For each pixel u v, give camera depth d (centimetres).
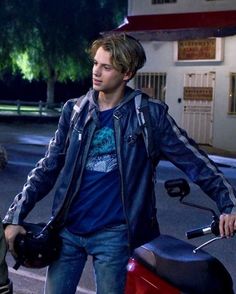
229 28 1908
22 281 613
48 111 3403
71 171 331
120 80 327
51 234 332
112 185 327
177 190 319
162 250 296
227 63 2012
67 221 335
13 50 3134
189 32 1992
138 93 331
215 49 2028
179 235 858
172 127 330
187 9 2045
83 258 340
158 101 332
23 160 1675
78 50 3212
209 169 324
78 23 3209
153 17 2102
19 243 321
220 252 761
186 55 2094
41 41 3161
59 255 337
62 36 3186
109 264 326
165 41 2109
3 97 5050
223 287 285
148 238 329
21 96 5075
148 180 328
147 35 2075
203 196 1148
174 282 285
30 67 3238
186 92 2105
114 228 325
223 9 1984
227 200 313
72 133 333
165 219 952
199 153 329
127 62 322
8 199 1091
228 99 2019
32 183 341
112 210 327
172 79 2133
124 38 326
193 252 295
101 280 329
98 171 328
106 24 3281
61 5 3155
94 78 327
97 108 329
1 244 262
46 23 3150
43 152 1922
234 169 1681
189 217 969
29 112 3347
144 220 326
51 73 3575
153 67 2169
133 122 326
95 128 328
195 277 283
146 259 295
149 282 292
